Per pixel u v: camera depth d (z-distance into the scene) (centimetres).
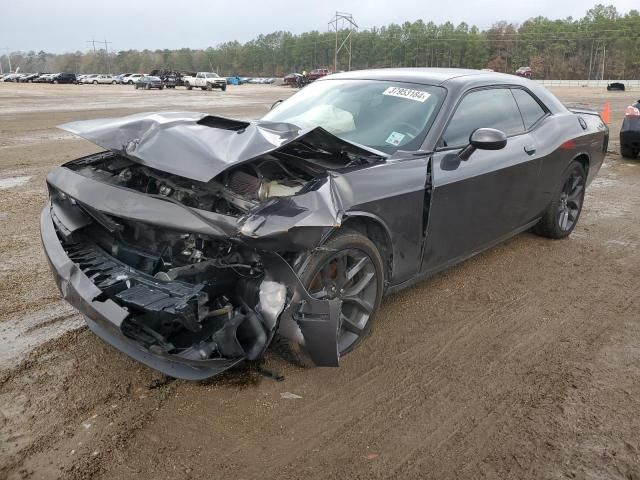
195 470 240
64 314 377
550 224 535
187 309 247
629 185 841
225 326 260
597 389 308
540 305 413
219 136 292
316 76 5981
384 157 338
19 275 438
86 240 319
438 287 439
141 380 302
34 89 4353
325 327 272
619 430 273
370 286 330
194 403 284
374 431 269
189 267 265
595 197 760
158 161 274
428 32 12850
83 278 276
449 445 261
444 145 368
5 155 975
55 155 989
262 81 8912
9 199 664
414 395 298
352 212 300
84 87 5072
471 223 399
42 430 261
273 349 331
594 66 11238
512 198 438
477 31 13200
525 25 13000
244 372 310
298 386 301
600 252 532
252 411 279
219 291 269
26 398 284
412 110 384
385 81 423
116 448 251
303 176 308
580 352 348
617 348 354
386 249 340
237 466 243
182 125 307
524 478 241
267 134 295
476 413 285
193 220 257
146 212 267
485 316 393
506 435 268
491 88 432
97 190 292
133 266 293
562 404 293
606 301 423
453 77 416
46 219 335
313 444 259
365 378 312
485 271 475
